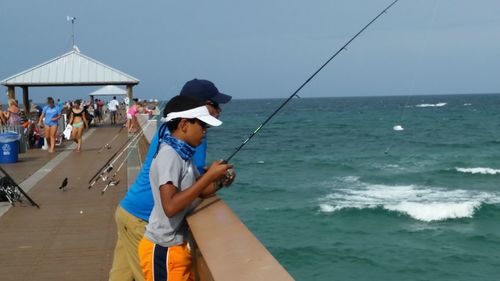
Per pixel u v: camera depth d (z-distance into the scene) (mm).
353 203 25266
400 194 27859
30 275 5453
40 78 23656
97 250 6266
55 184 10719
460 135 65312
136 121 20734
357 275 15820
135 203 3066
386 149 51500
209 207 2840
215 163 2631
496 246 18359
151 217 2840
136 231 3072
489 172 35031
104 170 10844
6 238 6824
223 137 67438
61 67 24047
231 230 2354
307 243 18797
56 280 5289
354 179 33375
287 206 24812
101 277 5352
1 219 7840
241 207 24953
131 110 21859
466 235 19656
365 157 45156
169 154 2646
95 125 29844
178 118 2703
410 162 41406
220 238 2262
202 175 2863
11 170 12797
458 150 49312
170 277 2803
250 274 1790
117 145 18406
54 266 5711
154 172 2695
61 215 8031
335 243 18781
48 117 16359
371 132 72438
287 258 17359
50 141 16391
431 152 48250
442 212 23016
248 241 2170
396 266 16453
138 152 14180
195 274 2824
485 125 81062
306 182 32406
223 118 118062
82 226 7367
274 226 21328
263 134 71812
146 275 2867
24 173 12289
